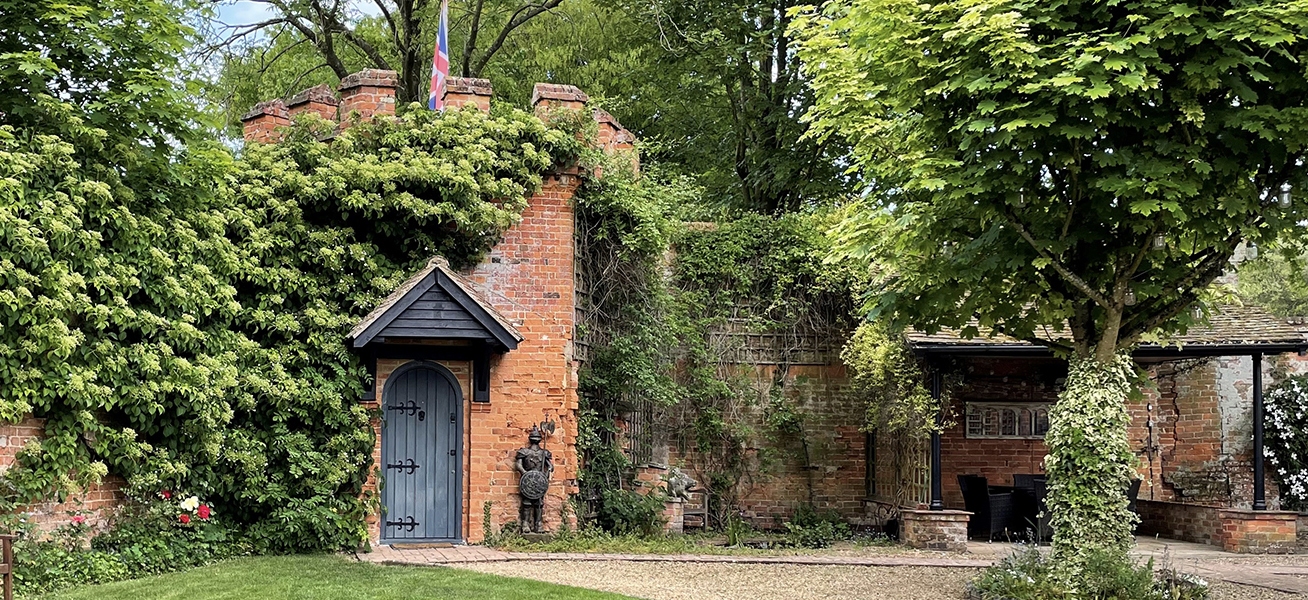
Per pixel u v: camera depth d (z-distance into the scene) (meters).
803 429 19.48
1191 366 20.02
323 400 13.89
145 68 12.74
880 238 12.16
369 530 14.18
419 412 14.72
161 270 12.34
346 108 15.46
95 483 11.92
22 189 10.96
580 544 14.47
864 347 17.81
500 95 26.50
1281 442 19.75
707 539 16.92
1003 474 19.88
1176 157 10.20
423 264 14.93
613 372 16.58
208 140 13.84
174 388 12.16
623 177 16.33
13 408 10.69
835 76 11.42
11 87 12.02
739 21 23.14
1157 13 9.80
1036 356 17.25
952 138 10.92
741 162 24.69
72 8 11.81
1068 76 9.40
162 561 11.93
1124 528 11.30
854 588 12.16
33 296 10.98
